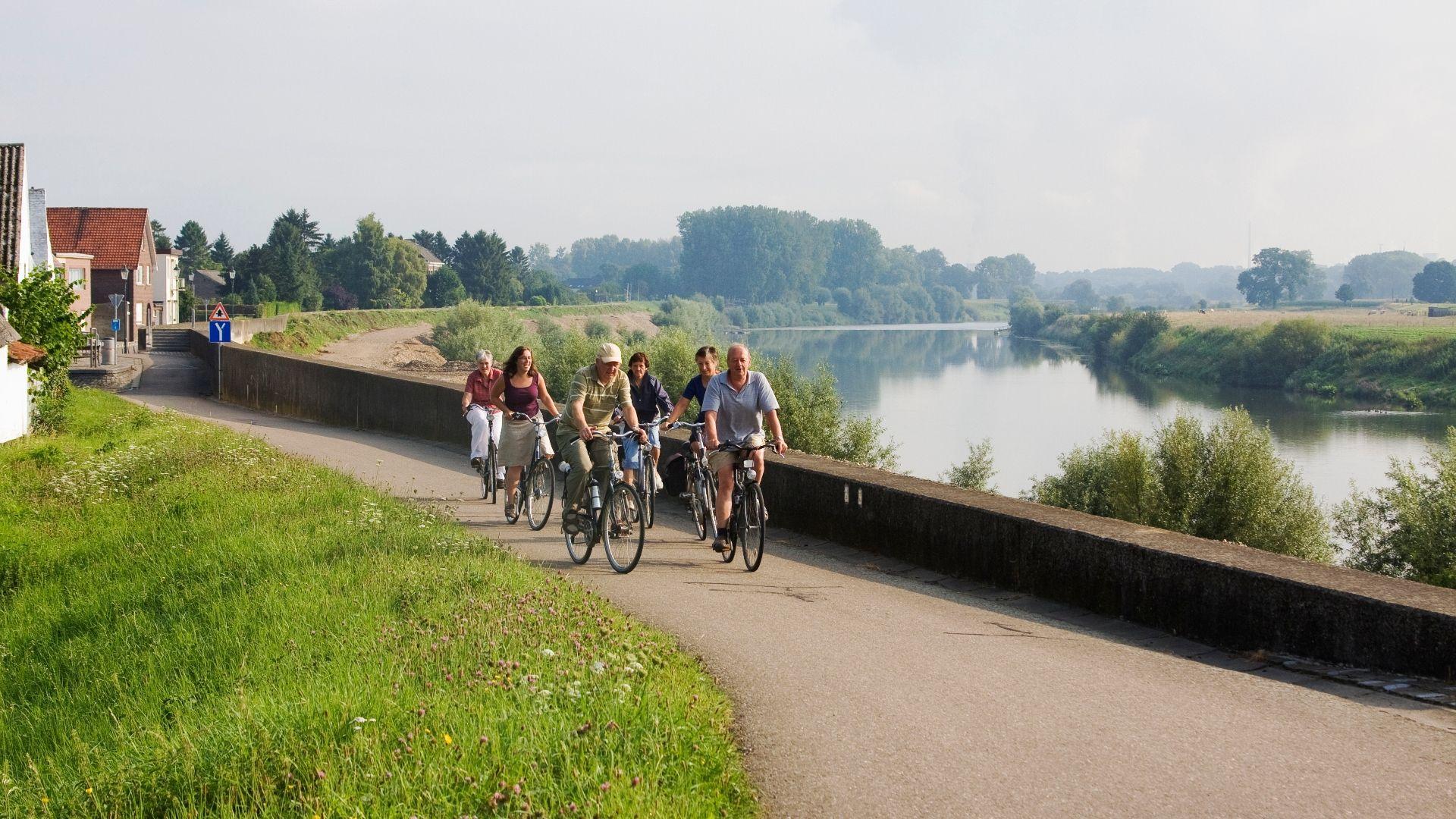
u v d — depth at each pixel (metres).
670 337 44.16
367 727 4.69
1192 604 7.29
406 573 8.10
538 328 136.38
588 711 4.89
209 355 42.06
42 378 24.17
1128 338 111.50
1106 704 5.64
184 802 4.40
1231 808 4.32
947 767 4.76
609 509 9.18
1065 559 8.25
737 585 8.60
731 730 5.20
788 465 11.42
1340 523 31.14
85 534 12.51
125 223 68.31
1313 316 97.12
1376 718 5.45
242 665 6.46
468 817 3.91
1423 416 64.62
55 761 6.08
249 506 11.71
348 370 23.52
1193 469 33.25
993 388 85.31
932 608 7.97
